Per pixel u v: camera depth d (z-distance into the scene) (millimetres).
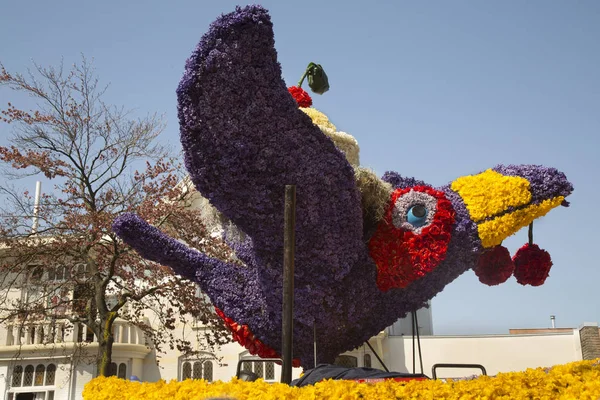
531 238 6660
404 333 18281
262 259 5883
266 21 5531
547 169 6250
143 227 6285
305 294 5844
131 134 15312
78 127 14891
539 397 4176
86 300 15078
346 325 6043
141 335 19469
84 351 16828
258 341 6203
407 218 6047
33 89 14859
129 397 5516
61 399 18297
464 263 6105
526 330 27109
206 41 5492
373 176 6121
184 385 5324
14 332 18766
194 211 14711
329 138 5789
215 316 14789
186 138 5547
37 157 14602
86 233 14297
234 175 5570
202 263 6379
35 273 15531
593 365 4668
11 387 18438
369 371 5199
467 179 6340
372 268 6008
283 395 4516
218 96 5449
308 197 5617
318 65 7121
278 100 5582
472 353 18047
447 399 4246
